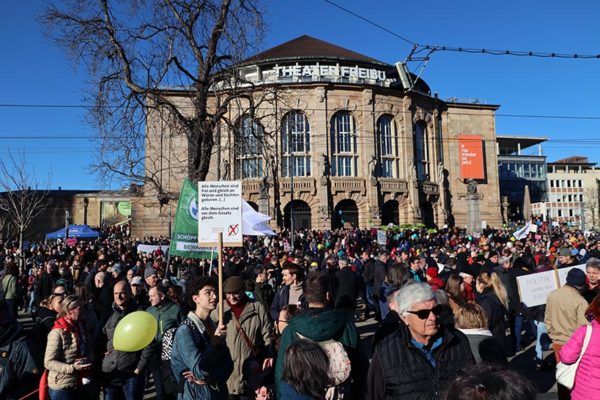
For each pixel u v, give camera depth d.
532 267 14.36
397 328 3.87
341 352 3.74
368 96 52.91
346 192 51.50
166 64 16.05
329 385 3.30
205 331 5.04
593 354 4.58
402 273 8.59
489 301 7.49
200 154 16.36
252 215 15.21
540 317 9.68
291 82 51.28
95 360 6.23
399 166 54.97
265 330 5.80
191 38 15.99
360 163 52.66
